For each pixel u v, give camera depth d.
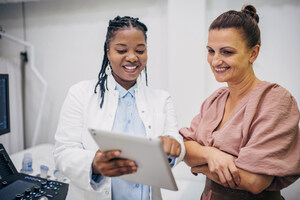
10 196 0.88
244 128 0.74
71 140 0.83
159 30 1.86
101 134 0.57
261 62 1.67
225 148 0.78
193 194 1.49
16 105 2.04
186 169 1.73
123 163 0.60
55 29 2.10
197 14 1.64
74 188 0.88
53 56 2.14
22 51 2.20
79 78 2.11
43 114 2.22
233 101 0.85
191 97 1.72
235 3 1.67
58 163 0.79
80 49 2.07
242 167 0.70
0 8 2.20
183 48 1.69
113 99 0.89
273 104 0.72
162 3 1.83
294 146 0.71
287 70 1.63
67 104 0.87
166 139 0.70
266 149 0.69
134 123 0.88
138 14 1.89
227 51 0.75
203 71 1.68
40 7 2.11
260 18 1.64
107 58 0.90
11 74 1.98
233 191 0.77
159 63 1.88
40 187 0.94
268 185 0.70
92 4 1.99
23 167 1.47
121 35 0.77
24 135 2.30
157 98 0.95
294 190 1.55
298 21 1.58
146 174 0.64
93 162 0.72
